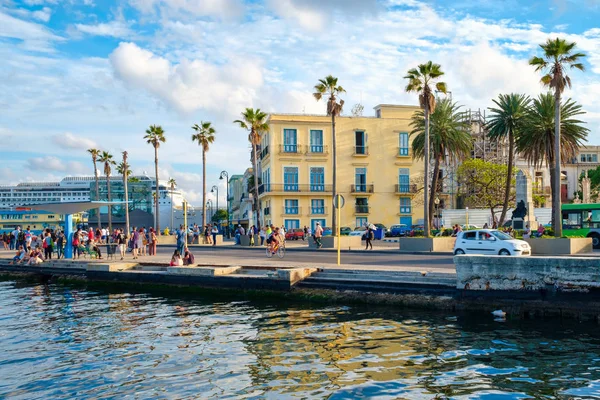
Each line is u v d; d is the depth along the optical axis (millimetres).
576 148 40781
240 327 15414
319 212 66375
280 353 12117
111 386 9922
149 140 64062
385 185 68125
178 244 29703
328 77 45969
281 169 65312
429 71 38031
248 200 78188
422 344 12719
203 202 60312
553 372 10289
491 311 16734
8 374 10836
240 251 41188
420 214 69062
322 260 28578
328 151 66500
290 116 65938
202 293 23625
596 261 15281
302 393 9266
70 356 12281
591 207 36906
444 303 17469
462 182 68688
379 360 11320
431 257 30375
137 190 94312
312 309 18469
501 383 9664
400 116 69812
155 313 18453
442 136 46500
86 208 33094
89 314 18500
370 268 21672
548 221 55781
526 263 16344
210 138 60969
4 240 51375
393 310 17750
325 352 12109
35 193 152250
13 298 23438
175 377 10414
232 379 10188
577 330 14148
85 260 31609
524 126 42312
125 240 39781
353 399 8891
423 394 9109
